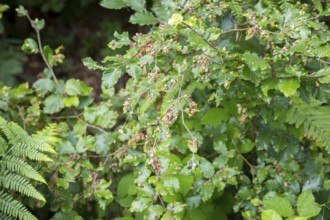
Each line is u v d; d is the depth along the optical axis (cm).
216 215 259
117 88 454
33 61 543
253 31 216
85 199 262
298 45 200
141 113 252
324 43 213
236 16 241
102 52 524
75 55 565
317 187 241
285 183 249
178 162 247
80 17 604
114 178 281
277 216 212
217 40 236
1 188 238
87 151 269
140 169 241
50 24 588
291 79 197
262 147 254
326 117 247
